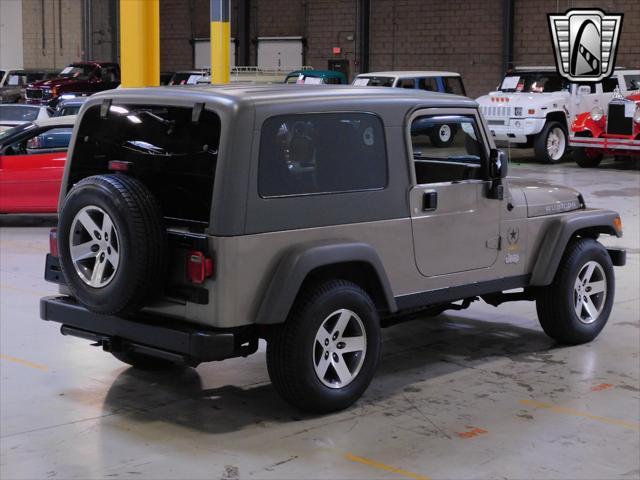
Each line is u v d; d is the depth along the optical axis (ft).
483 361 20.77
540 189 21.27
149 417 17.01
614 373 19.98
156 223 15.62
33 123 38.96
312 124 16.46
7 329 22.99
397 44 92.27
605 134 62.28
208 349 15.44
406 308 18.45
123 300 15.70
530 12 83.25
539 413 17.42
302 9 97.35
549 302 21.50
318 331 16.47
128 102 16.89
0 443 15.71
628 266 31.58
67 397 18.08
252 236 15.64
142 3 39.70
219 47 46.03
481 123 19.48
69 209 16.25
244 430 16.35
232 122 15.42
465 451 15.51
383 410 17.46
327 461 15.02
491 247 19.71
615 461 15.21
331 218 16.74
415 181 18.07
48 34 108.06
